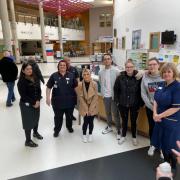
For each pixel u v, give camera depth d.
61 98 3.56
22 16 17.28
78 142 3.53
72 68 4.10
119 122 3.65
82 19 27.91
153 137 2.62
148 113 3.10
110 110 3.78
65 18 26.09
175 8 4.21
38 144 3.47
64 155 3.13
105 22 26.53
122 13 7.48
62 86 3.54
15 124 4.36
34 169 2.80
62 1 18.22
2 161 2.99
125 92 3.20
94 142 3.52
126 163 2.89
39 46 22.84
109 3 24.02
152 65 2.91
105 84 3.67
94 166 2.84
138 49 5.70
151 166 2.82
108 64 3.61
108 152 3.19
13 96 6.06
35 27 18.44
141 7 5.69
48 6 18.97
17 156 3.12
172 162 2.43
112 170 2.75
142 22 5.68
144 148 3.28
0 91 7.41
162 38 4.48
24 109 3.23
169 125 2.37
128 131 3.89
